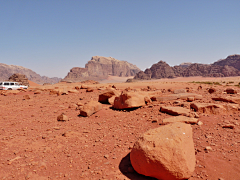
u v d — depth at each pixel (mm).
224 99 9430
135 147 4070
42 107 12602
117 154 4887
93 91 22266
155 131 4383
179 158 3559
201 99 11070
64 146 5598
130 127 7137
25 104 13969
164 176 3582
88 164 4434
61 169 4230
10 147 5555
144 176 3891
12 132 7039
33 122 8625
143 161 3744
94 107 9914
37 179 3818
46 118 9359
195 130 6109
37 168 4254
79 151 5184
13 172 4094
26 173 4055
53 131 7176
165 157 3568
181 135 3949
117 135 6371
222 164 4051
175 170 3500
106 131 6930
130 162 4461
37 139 6234
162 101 11164
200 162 4223
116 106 10695
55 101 15211
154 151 3678
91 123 8203
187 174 3555
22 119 9203
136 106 9883
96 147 5445
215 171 3838
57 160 4680
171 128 4305
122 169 4164
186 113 7512
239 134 5422
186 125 4598
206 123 6551
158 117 7945
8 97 18688
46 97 17938
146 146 3838
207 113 7625
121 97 10445
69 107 12266
